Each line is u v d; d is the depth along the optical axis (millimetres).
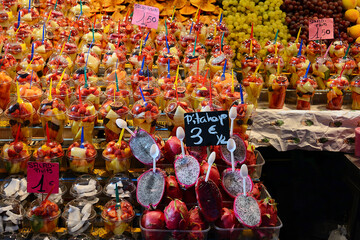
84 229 2285
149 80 3260
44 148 2586
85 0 4812
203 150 2518
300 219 4082
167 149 2504
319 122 3500
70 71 3621
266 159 4191
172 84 3266
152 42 4285
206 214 2172
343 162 3570
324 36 3996
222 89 3230
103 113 2816
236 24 4484
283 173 4230
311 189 4246
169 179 2316
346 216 3971
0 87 2945
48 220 2270
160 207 2291
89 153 2602
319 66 3717
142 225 2186
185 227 2131
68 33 3971
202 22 4605
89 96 2998
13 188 2477
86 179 2557
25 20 4270
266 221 2207
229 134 2410
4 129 2961
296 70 3740
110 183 2516
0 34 3871
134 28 4262
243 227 2203
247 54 3758
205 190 2195
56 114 2746
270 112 3488
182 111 2744
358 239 3457
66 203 2596
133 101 3418
